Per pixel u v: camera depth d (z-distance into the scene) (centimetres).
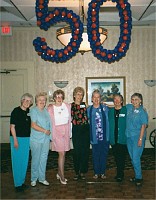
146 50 903
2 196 454
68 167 643
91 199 438
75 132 512
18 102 911
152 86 902
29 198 445
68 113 504
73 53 500
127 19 498
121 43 503
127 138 500
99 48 493
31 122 479
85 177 553
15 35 903
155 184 506
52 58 509
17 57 907
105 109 518
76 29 486
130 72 904
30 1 652
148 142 905
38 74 906
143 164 662
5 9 770
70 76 905
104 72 904
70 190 479
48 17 495
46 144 492
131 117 491
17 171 474
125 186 496
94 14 486
